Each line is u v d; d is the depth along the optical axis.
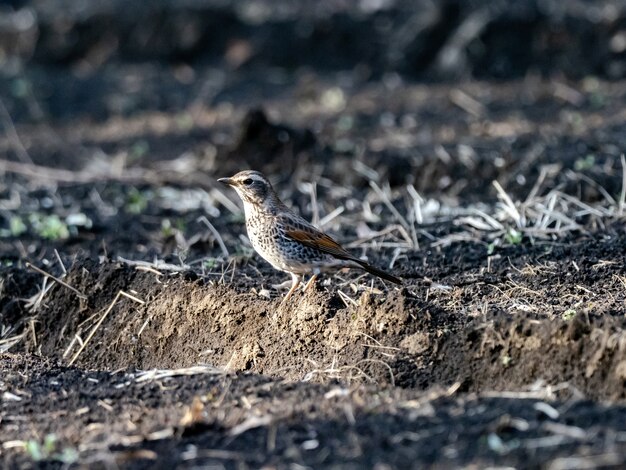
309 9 29.36
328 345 11.50
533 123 21.56
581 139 18.92
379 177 17.78
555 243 13.84
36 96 27.36
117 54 30.08
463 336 10.84
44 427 10.32
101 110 26.36
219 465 8.88
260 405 10.14
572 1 27.91
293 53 28.86
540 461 8.26
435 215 15.74
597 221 14.56
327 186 17.92
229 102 26.23
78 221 16.66
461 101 24.19
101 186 19.36
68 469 9.12
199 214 17.17
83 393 11.23
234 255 14.49
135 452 9.23
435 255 13.93
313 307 11.77
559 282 12.55
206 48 29.72
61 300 13.32
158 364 12.43
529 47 26.70
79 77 28.94
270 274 13.66
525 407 9.34
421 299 11.87
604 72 26.08
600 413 9.03
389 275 12.32
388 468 8.45
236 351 12.02
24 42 30.34
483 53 26.83
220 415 9.95
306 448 8.96
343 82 27.33
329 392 10.34
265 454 8.96
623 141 18.45
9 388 11.59
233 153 19.38
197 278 12.91
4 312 13.50
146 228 16.55
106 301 13.19
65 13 30.56
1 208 18.00
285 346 11.72
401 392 10.20
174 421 9.89
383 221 15.75
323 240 12.27
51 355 12.91
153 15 29.94
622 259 13.06
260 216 12.40
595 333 10.06
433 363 10.93
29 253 15.45
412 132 21.34
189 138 22.95
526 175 16.61
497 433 8.80
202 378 11.33
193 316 12.52
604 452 8.27
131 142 23.00
